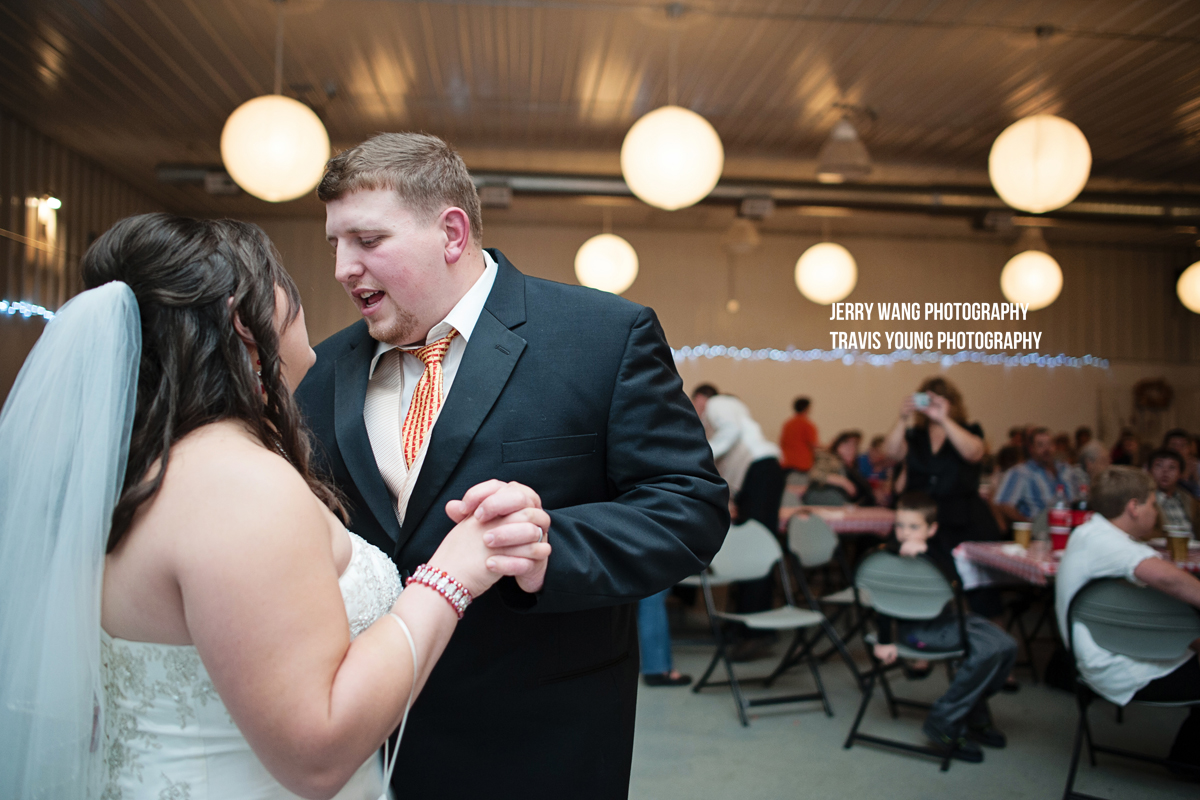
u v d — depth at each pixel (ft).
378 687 2.57
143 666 2.69
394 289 3.90
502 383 3.96
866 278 30.99
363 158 3.83
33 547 2.75
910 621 10.93
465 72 16.96
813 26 14.92
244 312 2.97
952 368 31.14
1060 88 17.78
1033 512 18.84
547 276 30.09
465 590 2.97
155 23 14.79
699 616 18.90
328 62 16.49
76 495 2.64
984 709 11.00
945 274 31.19
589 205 27.32
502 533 3.01
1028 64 16.55
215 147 21.17
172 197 25.61
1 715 2.76
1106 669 9.04
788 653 13.76
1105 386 31.04
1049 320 30.89
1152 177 24.03
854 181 23.26
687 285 30.83
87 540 2.63
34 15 14.52
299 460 3.16
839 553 15.39
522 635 3.93
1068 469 20.21
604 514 3.67
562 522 3.52
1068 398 31.01
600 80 17.39
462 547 3.03
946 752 10.28
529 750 3.94
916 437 13.97
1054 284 17.40
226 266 2.93
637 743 11.16
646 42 15.58
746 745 11.08
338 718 2.46
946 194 23.03
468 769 3.92
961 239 31.24
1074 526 12.50
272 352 3.05
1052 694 13.39
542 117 19.61
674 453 4.03
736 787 9.75
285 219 27.68
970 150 21.86
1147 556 8.91
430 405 4.09
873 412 30.96
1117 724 11.89
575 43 15.66
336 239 3.95
